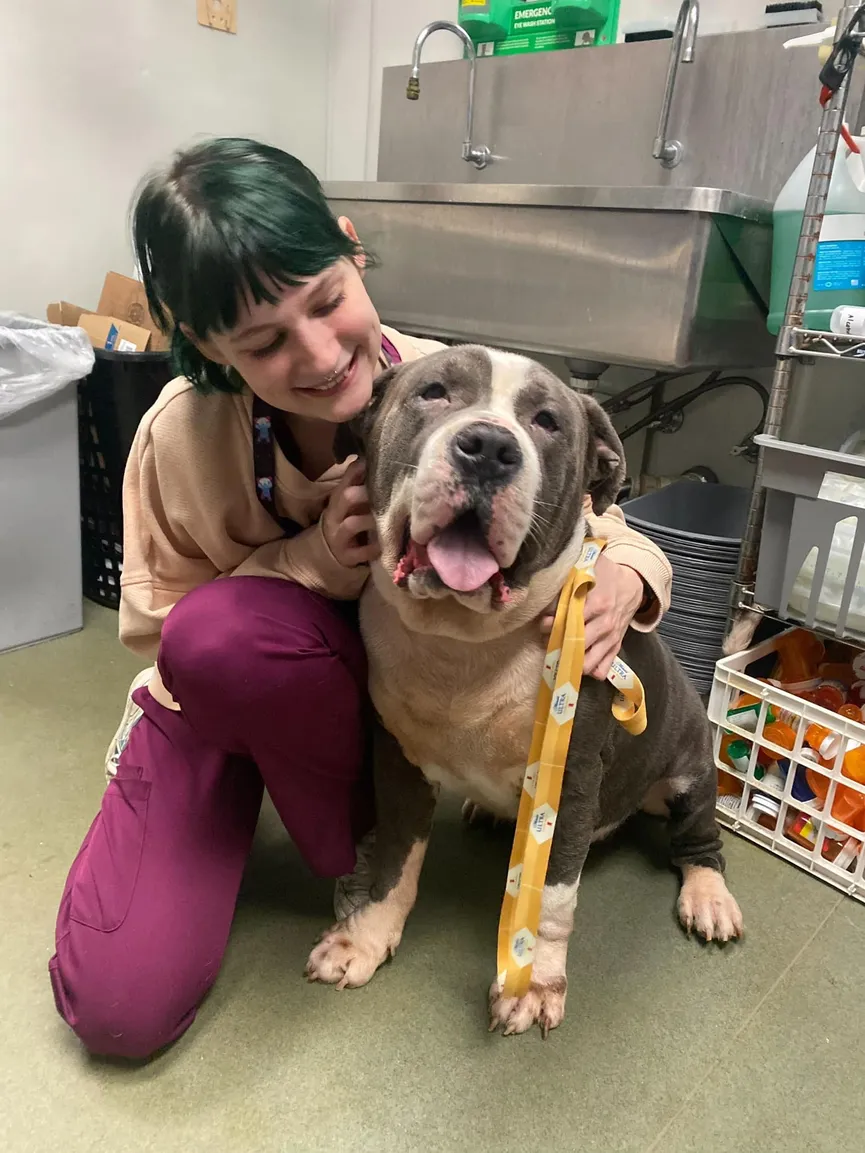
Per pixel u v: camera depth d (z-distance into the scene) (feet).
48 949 3.54
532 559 2.77
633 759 3.65
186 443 3.27
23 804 4.37
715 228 5.08
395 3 8.13
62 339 5.58
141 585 3.59
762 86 6.18
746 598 4.85
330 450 3.51
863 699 4.66
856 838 4.16
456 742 3.17
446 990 3.48
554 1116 2.99
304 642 3.12
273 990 3.43
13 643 5.98
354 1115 2.95
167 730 3.62
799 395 5.91
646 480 7.43
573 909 3.41
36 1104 2.93
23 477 5.71
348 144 8.87
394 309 6.86
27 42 6.55
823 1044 3.37
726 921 3.81
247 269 2.65
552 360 7.80
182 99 7.60
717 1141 2.95
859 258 4.53
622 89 6.82
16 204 6.80
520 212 5.84
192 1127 2.87
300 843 3.58
